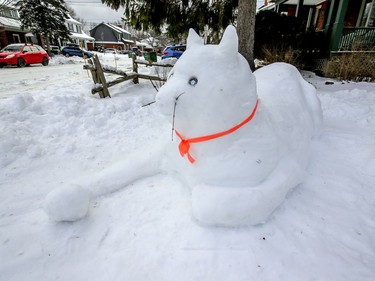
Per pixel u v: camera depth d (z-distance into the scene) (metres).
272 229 1.73
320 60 9.02
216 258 1.53
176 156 2.13
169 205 2.00
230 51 1.55
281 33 8.61
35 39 30.64
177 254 1.56
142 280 1.41
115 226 1.80
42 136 3.31
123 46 58.06
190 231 1.72
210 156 1.76
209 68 1.56
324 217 1.87
